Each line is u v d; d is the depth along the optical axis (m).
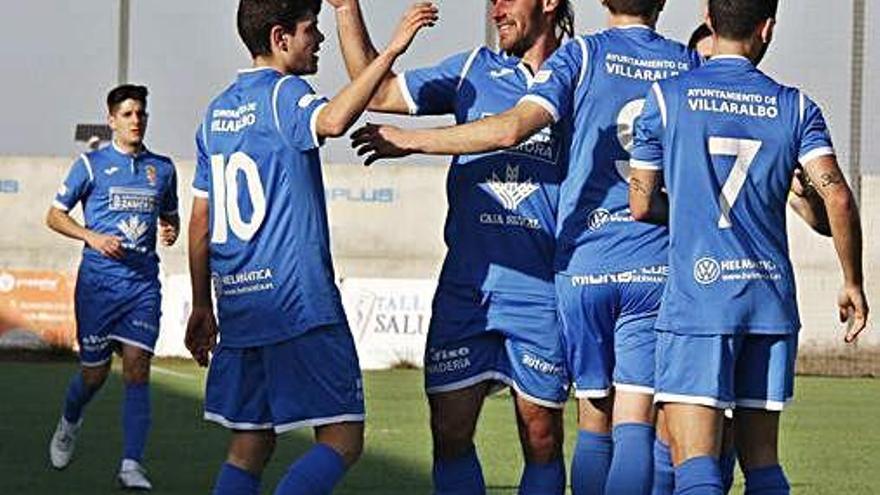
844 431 39.84
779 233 17.59
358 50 19.91
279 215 17.80
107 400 43.72
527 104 18.34
